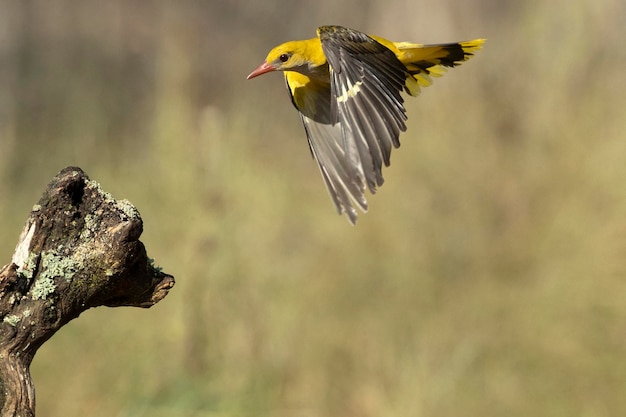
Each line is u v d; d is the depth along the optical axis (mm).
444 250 12234
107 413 10594
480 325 11438
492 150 13047
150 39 19234
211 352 11180
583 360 11000
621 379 10859
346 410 10977
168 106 13305
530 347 11172
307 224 12680
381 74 6242
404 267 12031
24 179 14711
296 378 11109
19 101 16953
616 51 14086
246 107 15586
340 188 7199
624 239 11688
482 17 16297
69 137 15695
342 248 12258
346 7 19672
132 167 13969
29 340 4871
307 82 7512
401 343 11477
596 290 11336
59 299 4930
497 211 12562
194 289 11336
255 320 11375
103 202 5031
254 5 20359
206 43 19016
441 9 16344
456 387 10859
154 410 10688
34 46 18625
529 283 11703
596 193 12172
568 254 11773
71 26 19109
